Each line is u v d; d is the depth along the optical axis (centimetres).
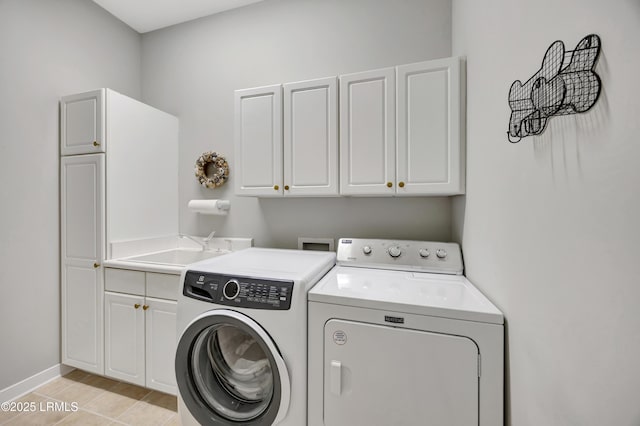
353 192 158
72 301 188
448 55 175
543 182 69
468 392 95
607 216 48
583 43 53
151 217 215
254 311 113
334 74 197
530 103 73
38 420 152
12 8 167
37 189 180
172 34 243
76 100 186
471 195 131
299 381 109
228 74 225
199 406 125
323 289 119
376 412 104
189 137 238
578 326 56
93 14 214
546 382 68
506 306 91
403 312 102
